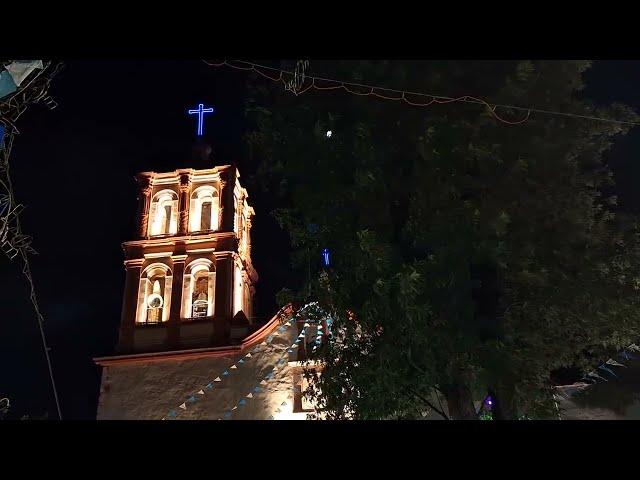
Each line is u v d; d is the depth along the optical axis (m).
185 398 20.48
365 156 10.52
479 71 10.55
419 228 10.11
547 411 11.11
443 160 10.03
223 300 22.86
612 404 13.27
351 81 11.16
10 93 6.62
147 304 23.61
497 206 10.06
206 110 27.88
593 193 11.98
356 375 10.66
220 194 25.56
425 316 9.30
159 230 25.30
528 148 10.72
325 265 11.35
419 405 12.19
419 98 10.62
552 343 11.96
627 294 11.64
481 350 9.58
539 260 10.86
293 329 20.92
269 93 12.33
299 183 11.27
